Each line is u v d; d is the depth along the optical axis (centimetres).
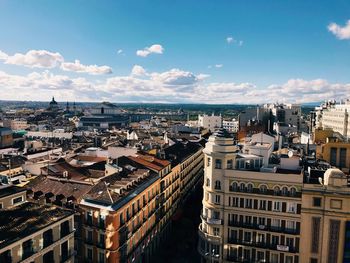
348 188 6309
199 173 14650
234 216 7144
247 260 7031
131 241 6925
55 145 18138
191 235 9788
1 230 4531
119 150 10631
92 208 6312
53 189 7125
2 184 5841
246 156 7562
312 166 7662
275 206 6825
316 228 6556
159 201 8750
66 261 5441
